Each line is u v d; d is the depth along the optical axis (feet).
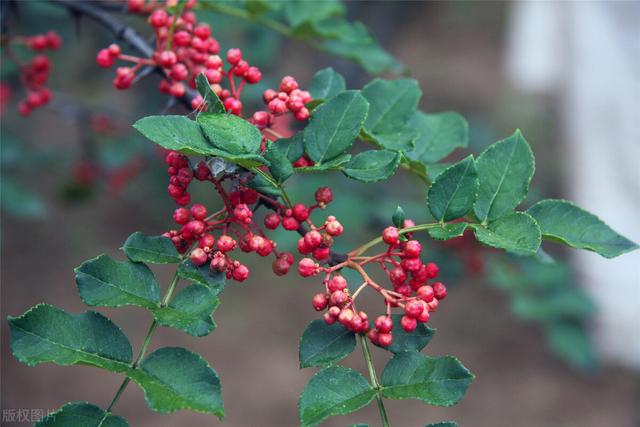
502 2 42.47
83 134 17.72
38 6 13.80
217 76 6.20
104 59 7.08
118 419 4.90
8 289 25.93
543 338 24.59
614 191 25.82
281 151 5.82
